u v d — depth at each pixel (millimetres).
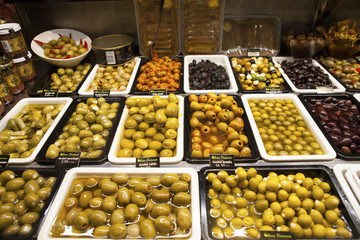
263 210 1350
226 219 1332
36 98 2156
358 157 1582
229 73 2428
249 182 1438
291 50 2570
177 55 2730
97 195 1414
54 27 2797
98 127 1801
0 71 2055
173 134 1733
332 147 1653
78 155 1620
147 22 2490
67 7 2678
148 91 2232
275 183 1352
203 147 1702
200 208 1346
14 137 1843
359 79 2289
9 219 1291
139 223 1301
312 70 2363
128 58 2562
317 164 1572
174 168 1521
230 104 1900
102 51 2438
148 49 2568
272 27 2652
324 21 2754
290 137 1812
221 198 1452
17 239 1230
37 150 1682
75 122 1891
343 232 1225
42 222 1297
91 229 1284
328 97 2074
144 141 1715
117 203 1386
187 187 1407
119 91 2240
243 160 1588
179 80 2355
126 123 1841
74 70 2600
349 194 1373
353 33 2465
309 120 1881
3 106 2062
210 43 2658
